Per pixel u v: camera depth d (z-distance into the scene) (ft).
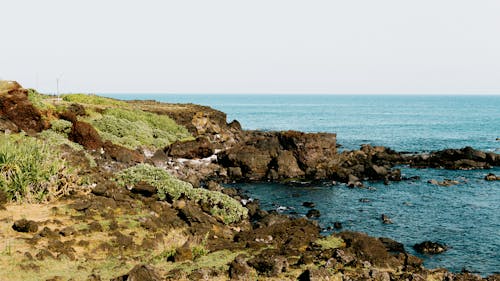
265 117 541.75
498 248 84.07
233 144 206.69
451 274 58.54
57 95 200.85
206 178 148.46
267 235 71.15
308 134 161.07
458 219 105.09
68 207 67.82
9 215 62.54
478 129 373.20
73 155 100.01
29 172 71.56
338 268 56.08
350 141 280.10
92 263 50.49
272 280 50.24
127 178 86.74
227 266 53.11
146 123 185.57
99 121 160.97
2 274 43.52
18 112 122.21
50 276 44.80
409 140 286.66
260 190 135.85
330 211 111.65
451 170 174.60
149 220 67.36
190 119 210.59
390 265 61.31
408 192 134.51
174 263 54.08
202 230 69.51
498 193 133.80
